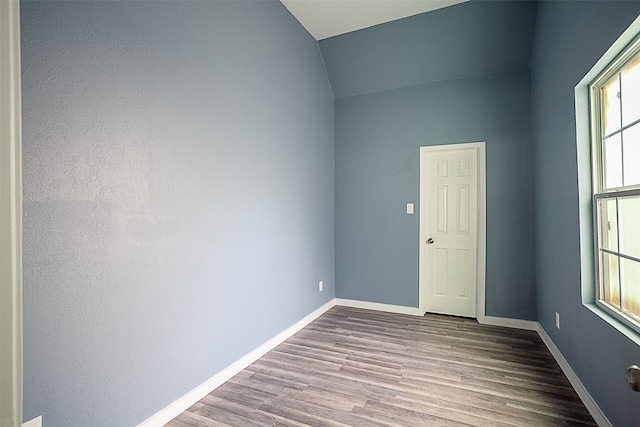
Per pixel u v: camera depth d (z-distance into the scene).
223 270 2.43
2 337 0.41
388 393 2.23
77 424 1.54
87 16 1.58
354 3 3.21
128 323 1.77
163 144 1.97
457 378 2.43
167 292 1.99
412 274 3.99
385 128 4.12
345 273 4.36
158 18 1.94
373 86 4.13
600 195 1.99
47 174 1.43
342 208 4.37
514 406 2.07
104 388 1.66
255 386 2.34
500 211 3.61
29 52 1.37
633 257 1.70
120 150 1.73
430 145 3.91
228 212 2.48
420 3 3.22
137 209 1.82
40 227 1.41
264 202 2.92
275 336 3.05
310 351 2.92
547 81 2.84
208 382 2.26
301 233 3.56
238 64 2.60
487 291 3.66
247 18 2.70
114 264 1.70
